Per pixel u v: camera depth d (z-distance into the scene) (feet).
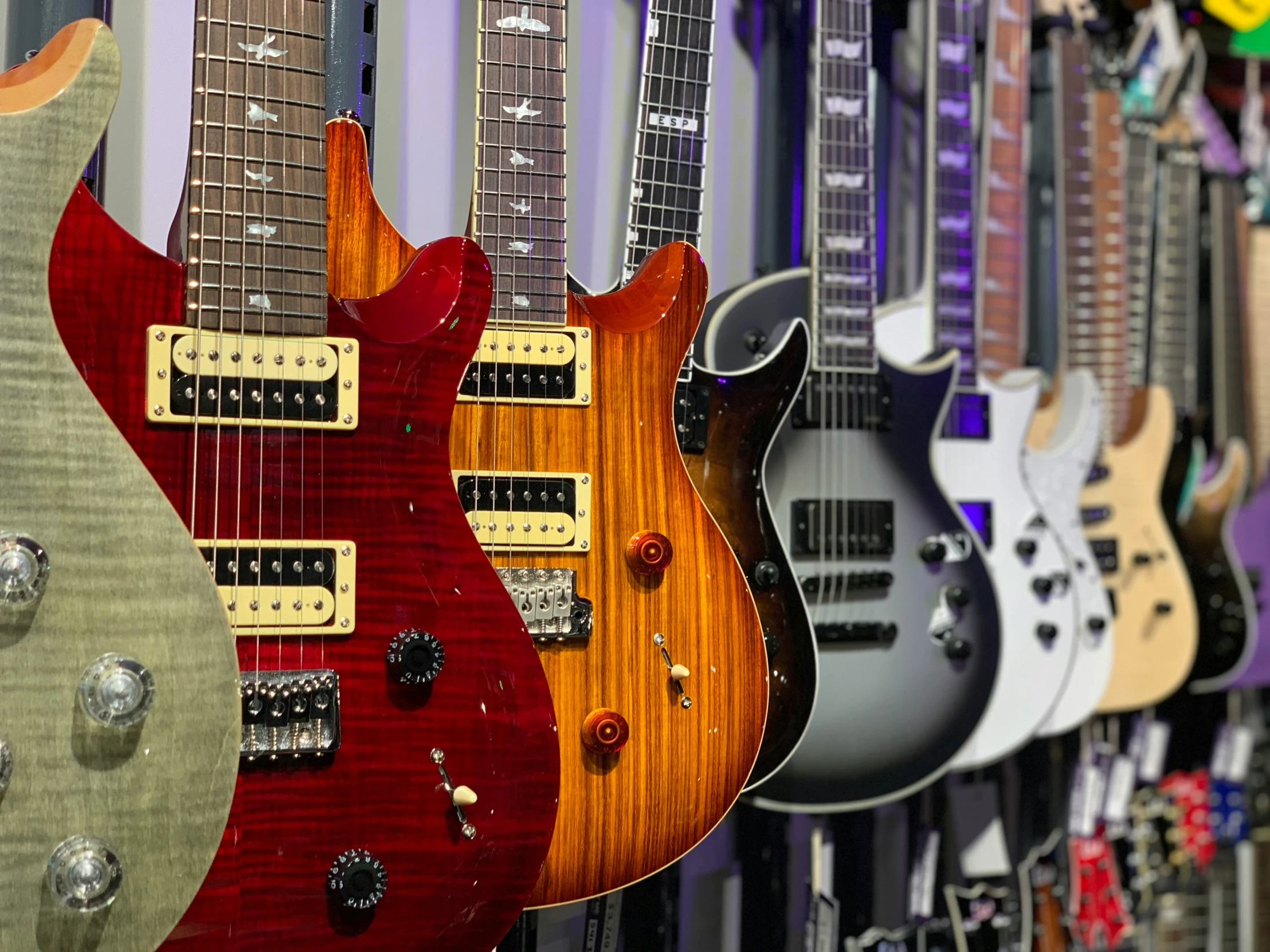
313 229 3.11
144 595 2.63
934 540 4.82
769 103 5.46
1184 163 6.56
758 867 5.29
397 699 2.99
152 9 4.47
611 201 5.22
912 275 5.84
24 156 2.57
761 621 4.05
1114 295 6.12
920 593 4.79
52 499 2.56
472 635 3.08
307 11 3.22
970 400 5.29
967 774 5.73
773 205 5.45
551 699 3.14
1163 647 5.96
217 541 2.91
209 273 2.98
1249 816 6.66
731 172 5.44
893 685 4.71
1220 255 6.73
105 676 2.51
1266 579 6.79
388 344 3.10
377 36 4.27
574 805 3.50
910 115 5.84
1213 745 6.59
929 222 5.35
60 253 2.81
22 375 2.55
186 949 2.70
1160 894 6.32
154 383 2.88
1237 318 6.75
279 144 3.13
